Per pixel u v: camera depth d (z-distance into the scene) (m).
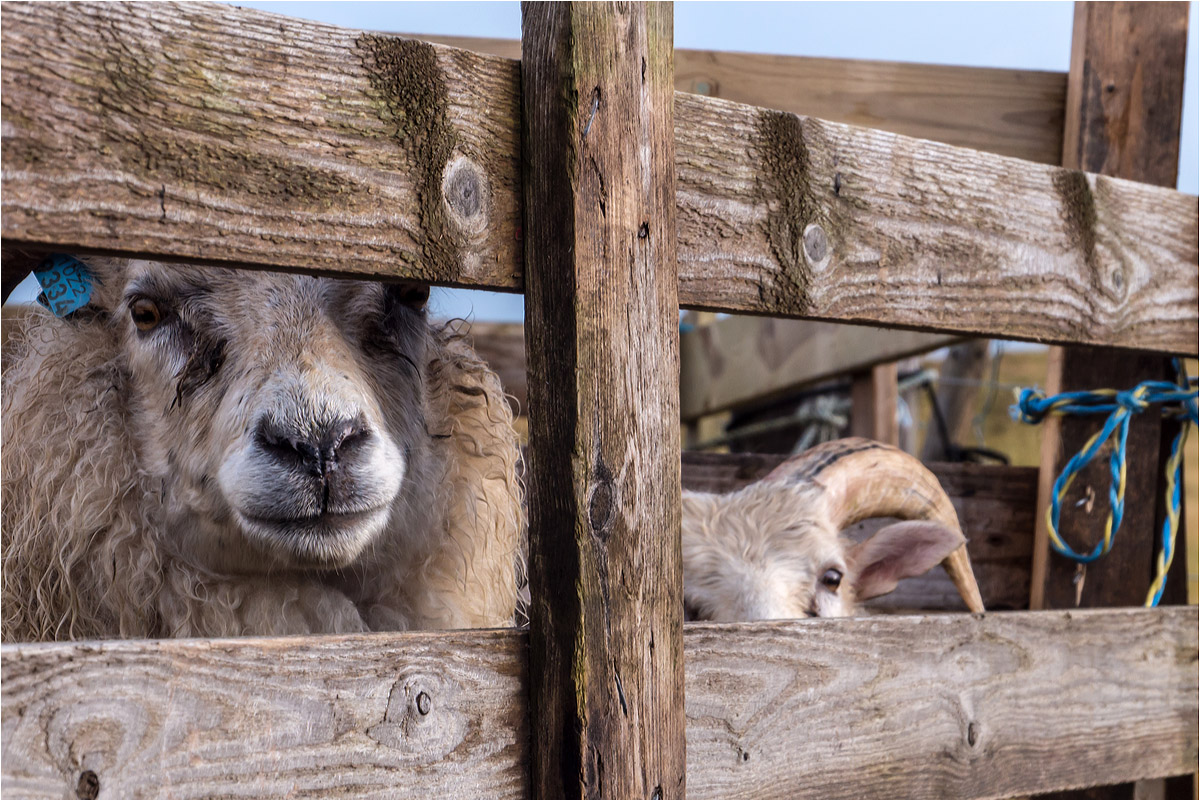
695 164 1.65
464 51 1.48
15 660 1.15
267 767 1.29
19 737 1.14
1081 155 3.13
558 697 1.45
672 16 1.58
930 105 3.48
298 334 1.97
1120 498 2.77
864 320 1.86
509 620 2.63
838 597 3.15
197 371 2.02
